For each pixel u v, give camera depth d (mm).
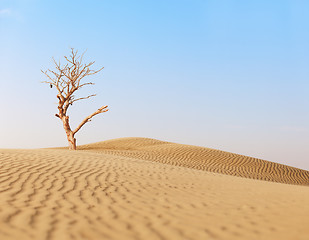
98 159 14305
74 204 6867
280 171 29656
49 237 4809
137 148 36688
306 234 4973
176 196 8266
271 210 6641
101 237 4910
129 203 7242
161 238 4906
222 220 5898
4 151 13570
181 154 32250
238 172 26797
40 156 12789
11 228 5086
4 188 7742
